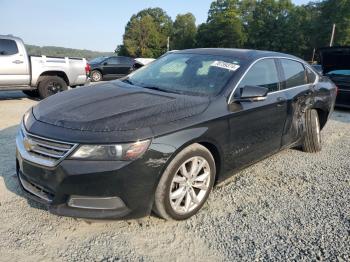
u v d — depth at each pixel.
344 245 3.14
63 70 10.34
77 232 3.15
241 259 2.90
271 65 4.55
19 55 9.52
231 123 3.65
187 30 85.56
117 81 4.47
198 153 3.34
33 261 2.74
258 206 3.78
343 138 6.75
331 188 4.33
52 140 2.93
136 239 3.09
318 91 5.43
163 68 4.50
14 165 4.52
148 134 2.95
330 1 60.31
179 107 3.37
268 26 66.44
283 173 4.74
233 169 3.88
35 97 10.89
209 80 3.96
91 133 2.89
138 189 2.94
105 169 2.82
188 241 3.10
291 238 3.21
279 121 4.46
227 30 67.12
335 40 59.22
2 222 3.22
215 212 3.61
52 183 2.92
